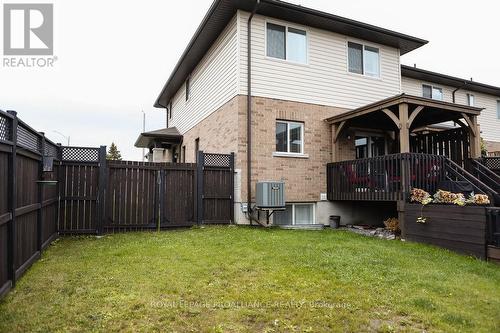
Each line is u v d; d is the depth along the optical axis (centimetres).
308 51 1017
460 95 1653
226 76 1005
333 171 988
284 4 905
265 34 959
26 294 363
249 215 905
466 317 319
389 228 825
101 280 411
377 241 712
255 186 919
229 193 904
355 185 898
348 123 1020
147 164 826
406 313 328
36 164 519
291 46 1004
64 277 422
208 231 785
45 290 375
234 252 567
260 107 941
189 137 1440
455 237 611
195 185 870
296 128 1002
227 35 1005
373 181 836
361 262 511
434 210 659
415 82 1521
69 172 753
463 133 941
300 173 980
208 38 1109
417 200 711
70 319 300
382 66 1140
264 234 754
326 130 1028
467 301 362
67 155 752
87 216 758
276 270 464
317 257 537
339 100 1054
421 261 530
